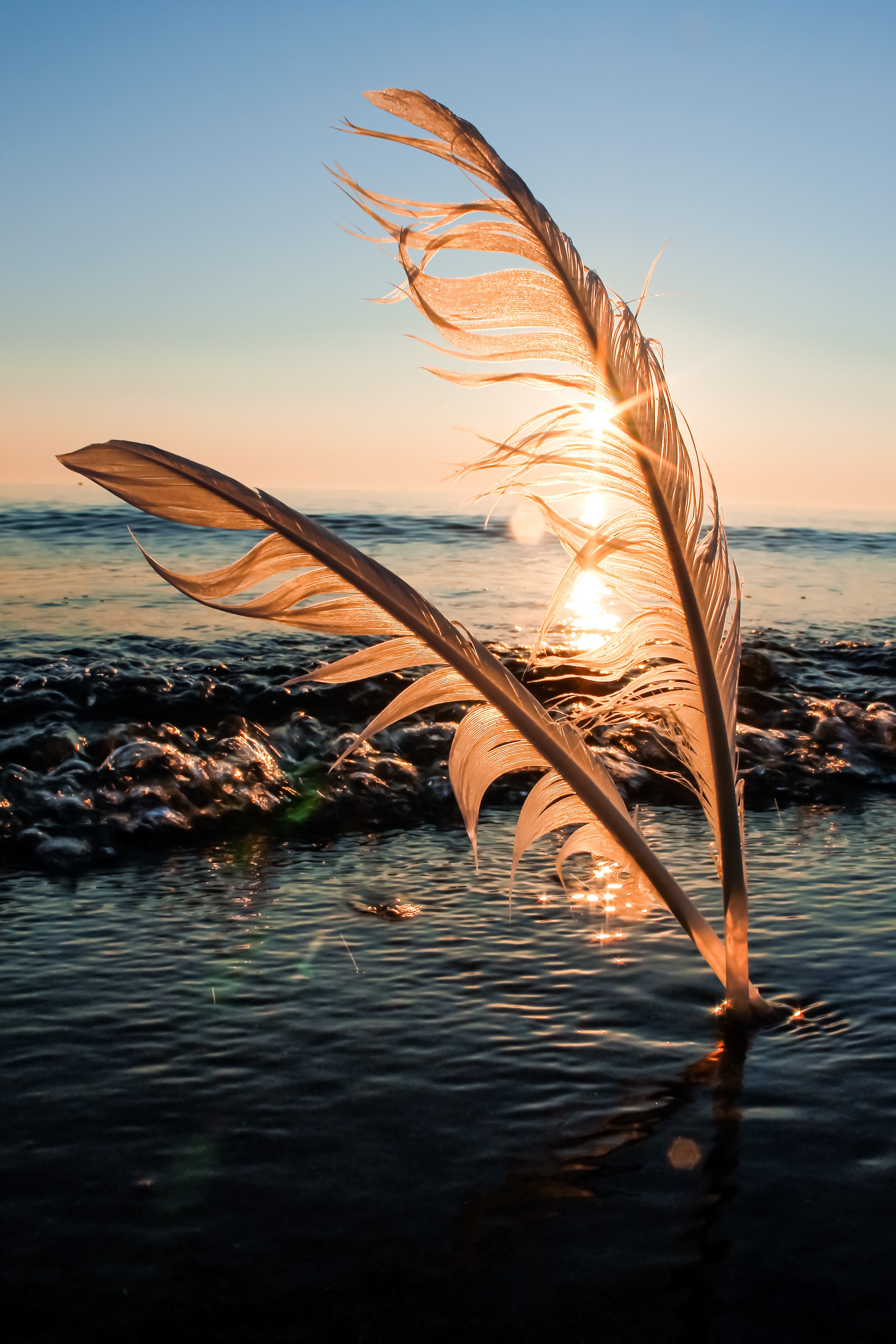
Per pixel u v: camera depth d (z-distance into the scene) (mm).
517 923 3158
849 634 9008
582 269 1905
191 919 3152
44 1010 2521
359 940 3004
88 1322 1497
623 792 4770
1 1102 2096
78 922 3113
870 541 19641
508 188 1839
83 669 6242
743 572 14703
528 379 1962
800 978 2740
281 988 2674
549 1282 1584
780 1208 1765
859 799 4742
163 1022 2469
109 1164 1886
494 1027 2465
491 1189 1816
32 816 3973
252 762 4613
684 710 2389
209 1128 2014
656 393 2035
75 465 1957
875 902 3320
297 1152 1933
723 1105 2105
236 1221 1725
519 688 2354
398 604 2188
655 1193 1808
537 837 2439
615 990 2676
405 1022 2486
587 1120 2047
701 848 3941
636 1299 1550
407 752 5121
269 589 11047
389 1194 1804
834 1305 1539
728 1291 1566
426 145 1818
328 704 5625
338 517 20391
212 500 2023
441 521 19969
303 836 4090
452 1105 2107
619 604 10547
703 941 2500
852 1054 2334
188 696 5570
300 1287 1572
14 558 12852
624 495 2133
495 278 1899
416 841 4062
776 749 5391
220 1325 1495
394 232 1839
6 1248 1651
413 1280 1588
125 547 14273
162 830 4000
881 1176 1860
